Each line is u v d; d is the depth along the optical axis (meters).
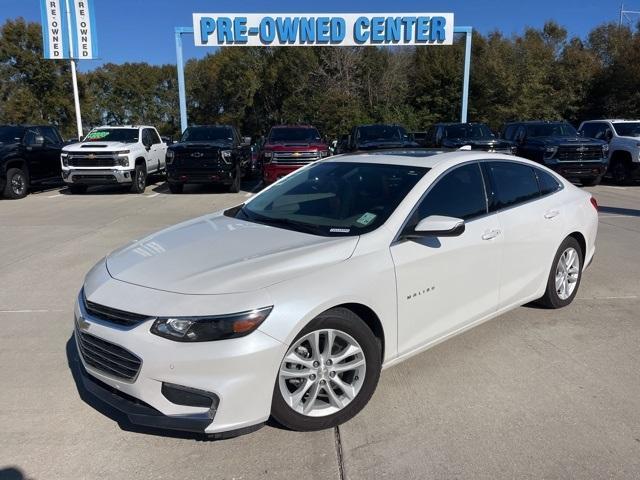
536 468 2.86
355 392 3.29
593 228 5.42
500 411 3.42
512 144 15.41
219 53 59.84
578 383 3.78
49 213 11.62
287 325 2.91
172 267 3.24
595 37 42.75
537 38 42.75
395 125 17.09
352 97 35.25
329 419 3.22
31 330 4.84
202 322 2.79
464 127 17.03
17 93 43.03
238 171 15.41
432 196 3.86
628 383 3.77
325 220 3.82
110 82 64.06
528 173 4.82
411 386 3.75
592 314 5.09
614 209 11.25
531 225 4.54
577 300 5.48
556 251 4.91
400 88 40.22
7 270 6.85
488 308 4.23
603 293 5.71
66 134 45.62
